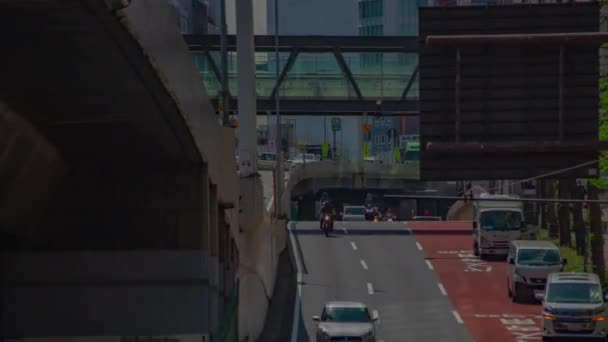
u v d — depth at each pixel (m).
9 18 22.34
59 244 40.09
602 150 56.50
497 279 81.00
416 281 80.50
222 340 41.06
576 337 56.12
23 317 40.41
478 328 62.34
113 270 40.19
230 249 49.91
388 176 168.62
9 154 32.22
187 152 37.66
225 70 61.94
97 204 39.44
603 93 70.88
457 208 171.00
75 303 40.34
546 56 56.94
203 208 39.66
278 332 62.56
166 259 39.94
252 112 62.62
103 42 24.67
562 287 58.19
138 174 39.16
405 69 127.69
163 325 40.06
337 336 53.75
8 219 37.28
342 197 198.62
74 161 37.28
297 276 82.69
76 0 21.67
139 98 29.70
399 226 117.12
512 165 57.44
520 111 57.06
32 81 27.23
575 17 57.22
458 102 57.03
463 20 57.62
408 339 59.28
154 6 26.94
